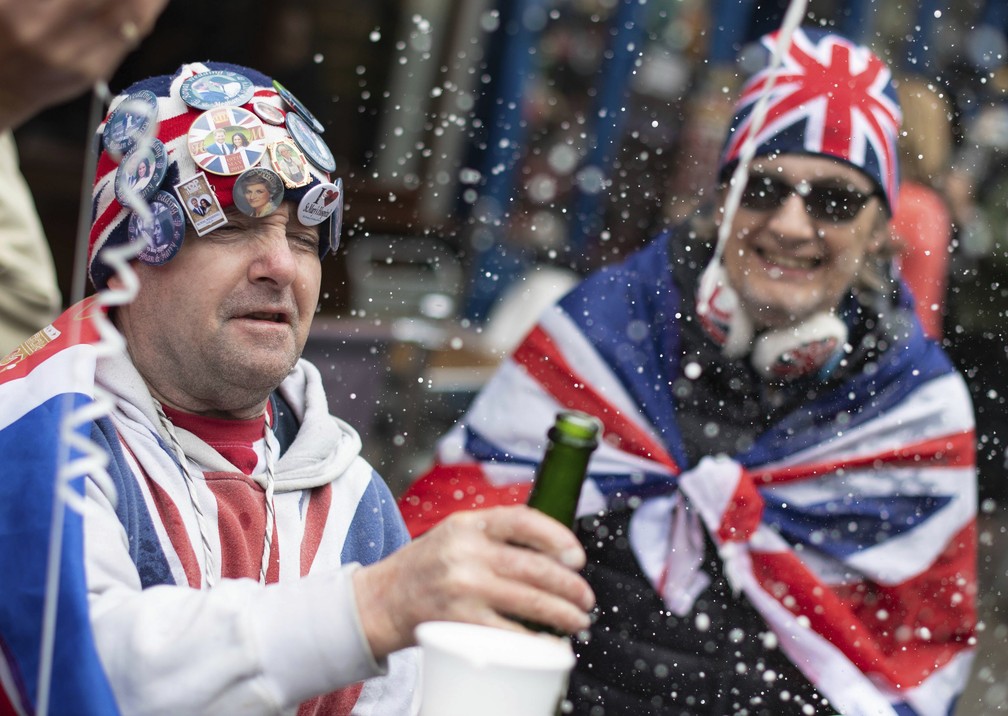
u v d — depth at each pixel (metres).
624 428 3.55
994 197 7.33
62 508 1.65
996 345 5.79
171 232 1.94
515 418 3.71
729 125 3.51
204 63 2.10
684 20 9.51
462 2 9.38
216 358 2.00
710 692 3.35
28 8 1.22
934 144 4.25
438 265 8.16
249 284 1.99
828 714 3.34
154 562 1.95
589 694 3.34
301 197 2.00
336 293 6.73
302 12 8.60
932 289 4.14
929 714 3.45
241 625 1.64
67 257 7.22
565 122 9.73
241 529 2.08
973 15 8.61
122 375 2.02
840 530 3.54
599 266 9.50
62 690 1.66
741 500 3.42
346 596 1.64
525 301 7.76
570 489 1.79
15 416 1.90
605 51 9.64
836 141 3.24
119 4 1.27
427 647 1.54
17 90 1.28
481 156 9.73
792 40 3.42
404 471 5.88
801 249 3.22
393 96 9.34
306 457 2.22
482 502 3.66
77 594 1.70
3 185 4.13
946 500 3.59
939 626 3.58
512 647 1.53
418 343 6.04
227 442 2.12
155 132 1.96
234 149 1.93
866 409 3.56
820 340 3.34
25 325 4.27
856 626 3.43
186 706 1.63
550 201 9.73
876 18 8.51
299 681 1.64
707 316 3.40
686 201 9.05
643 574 3.43
